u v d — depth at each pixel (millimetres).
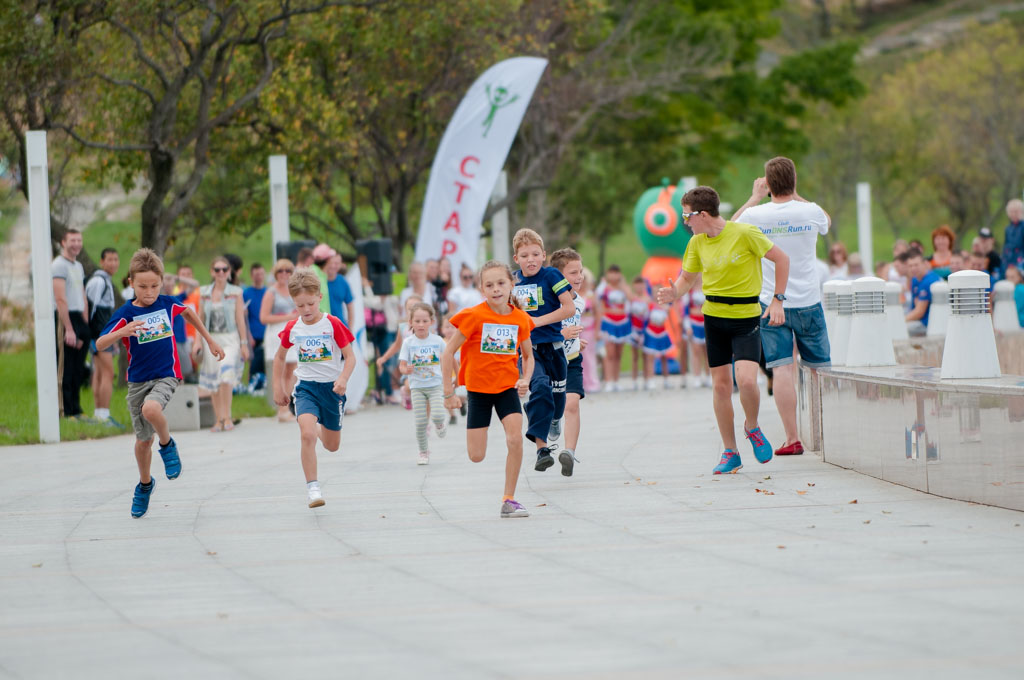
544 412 24922
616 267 59656
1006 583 15398
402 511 23469
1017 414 20547
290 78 66375
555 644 13242
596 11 86438
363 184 81938
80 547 20922
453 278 58875
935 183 132250
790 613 14219
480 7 71312
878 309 28266
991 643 12680
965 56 131125
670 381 65688
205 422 45875
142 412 23344
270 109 65188
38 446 40281
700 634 13430
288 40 67312
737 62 127250
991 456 21188
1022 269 53312
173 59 62844
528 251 25594
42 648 13984
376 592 16344
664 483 25625
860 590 15289
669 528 20297
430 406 33906
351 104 70125
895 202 138750
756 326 26188
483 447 22781
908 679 11523
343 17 69312
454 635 13828
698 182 132750
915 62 149500
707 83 126062
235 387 57531
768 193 29516
